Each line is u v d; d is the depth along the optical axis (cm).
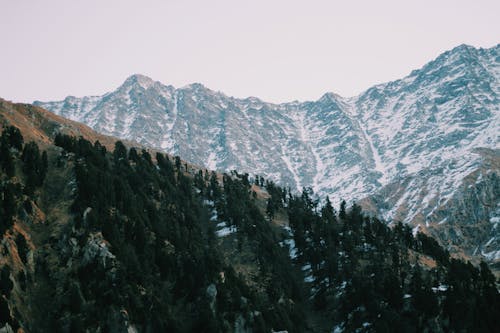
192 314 18388
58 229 18425
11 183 18888
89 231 18562
